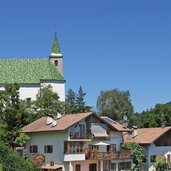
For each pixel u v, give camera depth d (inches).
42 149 3014.3
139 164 3245.6
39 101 3924.7
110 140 3169.3
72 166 2874.0
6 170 1865.2
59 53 5497.1
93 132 3009.4
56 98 4136.3
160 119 4753.9
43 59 5064.0
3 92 3523.6
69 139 2851.9
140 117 5733.3
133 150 3225.9
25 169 1934.1
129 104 6200.8
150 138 3395.7
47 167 2792.8
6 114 3427.7
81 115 2992.1
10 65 5007.4
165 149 3484.3
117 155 3088.1
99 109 6250.0
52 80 4827.8
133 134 3484.3
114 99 6200.8
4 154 1908.2
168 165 3368.6
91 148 3026.6
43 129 2965.1
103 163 3063.5
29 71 4931.1
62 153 2859.3
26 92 4778.5
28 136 3120.1
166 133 3508.9
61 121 2982.3
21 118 3526.1
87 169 2960.1
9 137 3166.8
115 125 3339.1
